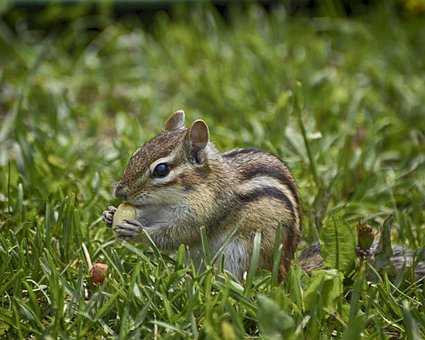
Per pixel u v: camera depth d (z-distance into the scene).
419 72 18.05
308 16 20.38
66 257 10.80
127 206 10.59
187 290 9.34
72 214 11.00
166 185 10.45
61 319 9.17
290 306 9.32
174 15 19.98
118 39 18.64
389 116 15.94
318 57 18.25
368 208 12.94
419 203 12.90
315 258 10.93
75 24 19.06
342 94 16.34
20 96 14.66
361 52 18.36
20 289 9.91
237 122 15.59
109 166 13.54
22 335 9.26
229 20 20.23
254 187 10.58
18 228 11.12
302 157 13.91
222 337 8.70
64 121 15.42
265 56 17.55
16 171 12.87
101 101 17.19
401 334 9.45
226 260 10.52
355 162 13.80
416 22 19.62
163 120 15.97
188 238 10.60
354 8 20.52
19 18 19.16
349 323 9.05
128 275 10.02
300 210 11.07
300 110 13.60
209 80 16.83
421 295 10.27
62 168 13.38
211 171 10.54
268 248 10.52
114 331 9.43
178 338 8.96
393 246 11.13
